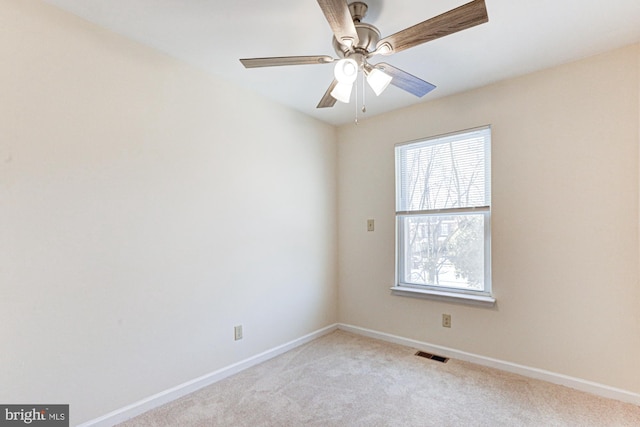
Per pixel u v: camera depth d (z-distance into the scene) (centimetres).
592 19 177
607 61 212
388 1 162
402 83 189
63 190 170
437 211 290
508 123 250
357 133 345
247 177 267
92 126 180
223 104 249
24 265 157
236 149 259
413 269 309
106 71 186
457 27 138
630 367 204
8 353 153
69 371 171
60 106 169
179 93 222
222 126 249
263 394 219
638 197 202
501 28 185
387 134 321
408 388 225
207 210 238
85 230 177
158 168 210
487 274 265
